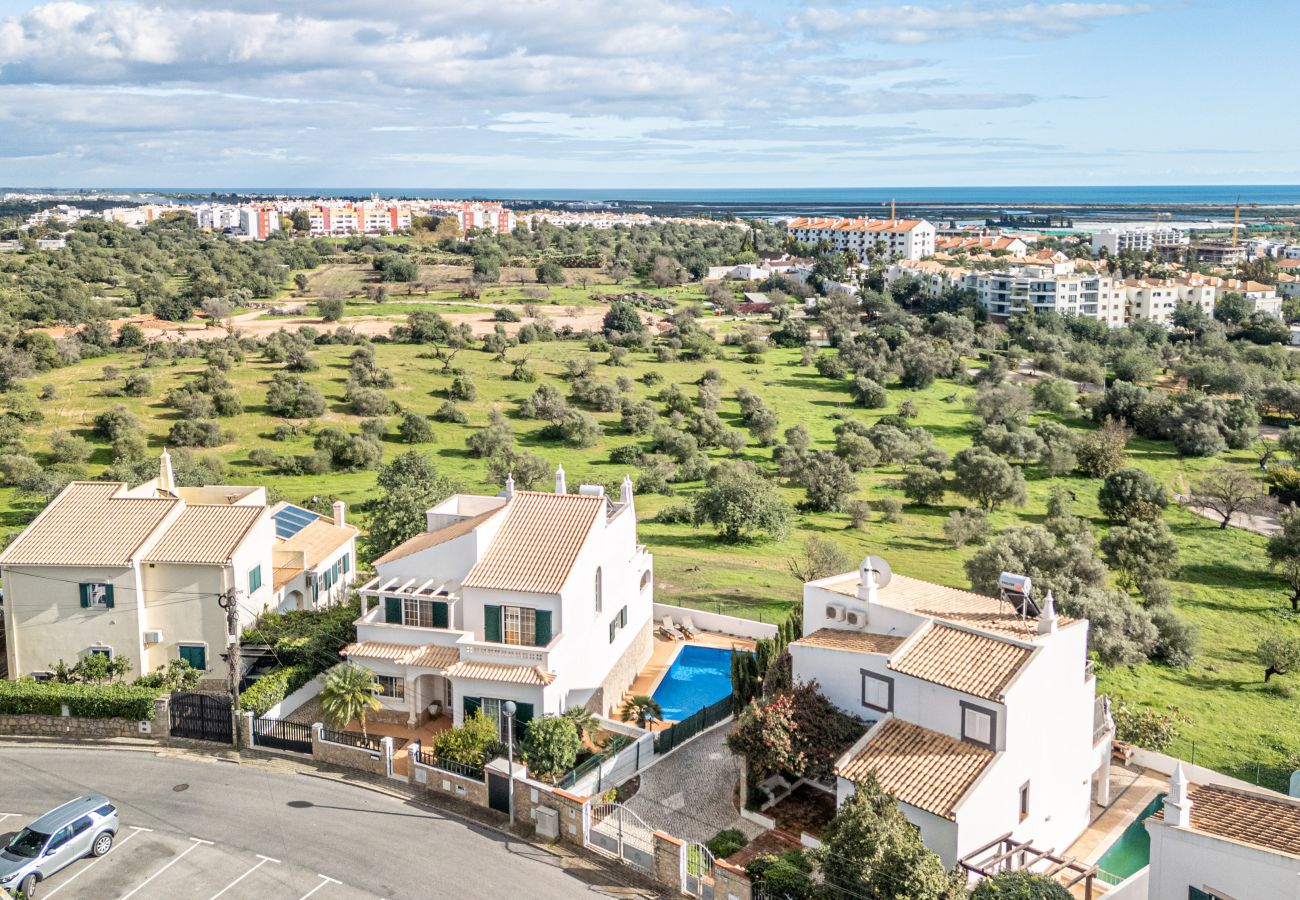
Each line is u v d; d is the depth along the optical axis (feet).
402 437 424.87
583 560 157.48
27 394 432.66
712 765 147.13
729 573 264.11
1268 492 387.34
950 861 108.37
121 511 175.01
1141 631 215.10
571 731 137.69
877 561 140.56
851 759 119.14
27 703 147.43
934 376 577.84
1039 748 120.47
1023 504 371.76
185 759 141.38
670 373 561.43
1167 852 99.81
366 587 162.09
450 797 131.34
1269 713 199.52
